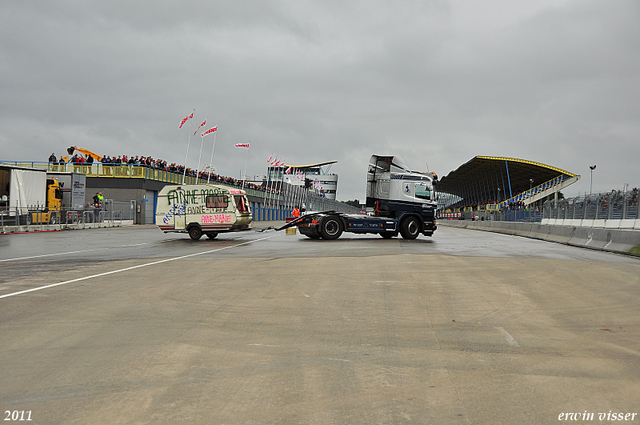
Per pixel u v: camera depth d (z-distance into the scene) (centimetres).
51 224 3362
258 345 544
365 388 418
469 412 371
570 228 2303
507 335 590
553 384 429
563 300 803
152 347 536
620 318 681
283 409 376
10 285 942
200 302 778
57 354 511
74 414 368
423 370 464
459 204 12838
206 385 425
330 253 1598
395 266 1226
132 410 374
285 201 8756
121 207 4412
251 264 1280
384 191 2416
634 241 1669
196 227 2381
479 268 1192
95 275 1077
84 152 4875
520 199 8438
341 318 672
